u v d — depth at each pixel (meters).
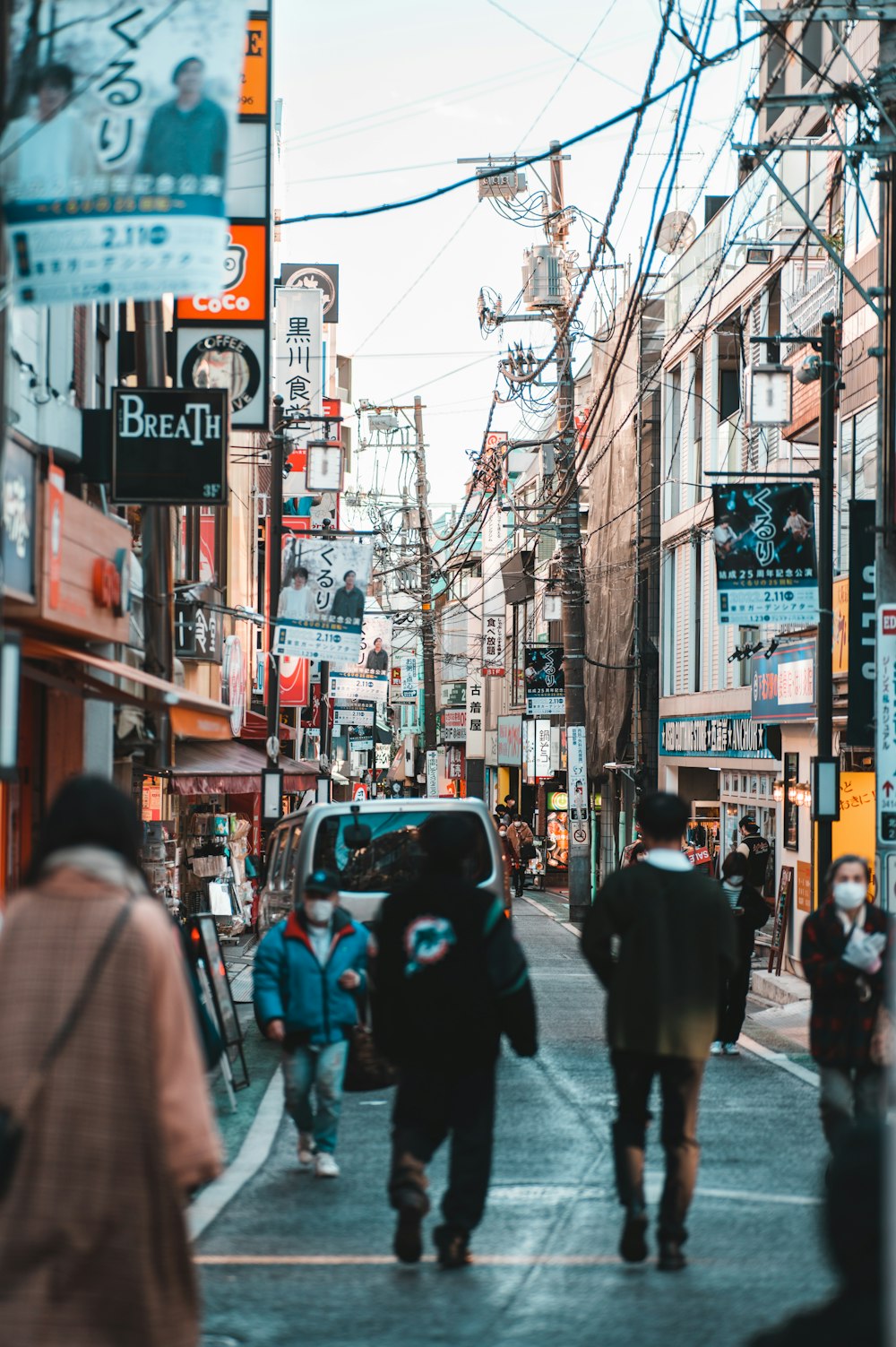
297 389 34.59
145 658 15.69
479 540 75.56
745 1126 11.48
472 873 14.39
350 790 62.16
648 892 7.57
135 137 7.95
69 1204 3.95
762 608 18.45
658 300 37.94
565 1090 13.22
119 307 17.50
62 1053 4.00
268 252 17.14
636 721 37.66
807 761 23.34
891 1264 2.87
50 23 8.03
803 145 13.95
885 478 13.73
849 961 9.05
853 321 21.83
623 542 39.00
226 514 30.06
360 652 26.86
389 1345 6.22
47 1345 3.87
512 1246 7.94
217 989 13.12
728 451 30.52
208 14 8.05
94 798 4.31
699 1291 7.00
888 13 13.34
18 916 4.18
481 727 74.31
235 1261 7.64
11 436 10.33
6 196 7.93
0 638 6.88
